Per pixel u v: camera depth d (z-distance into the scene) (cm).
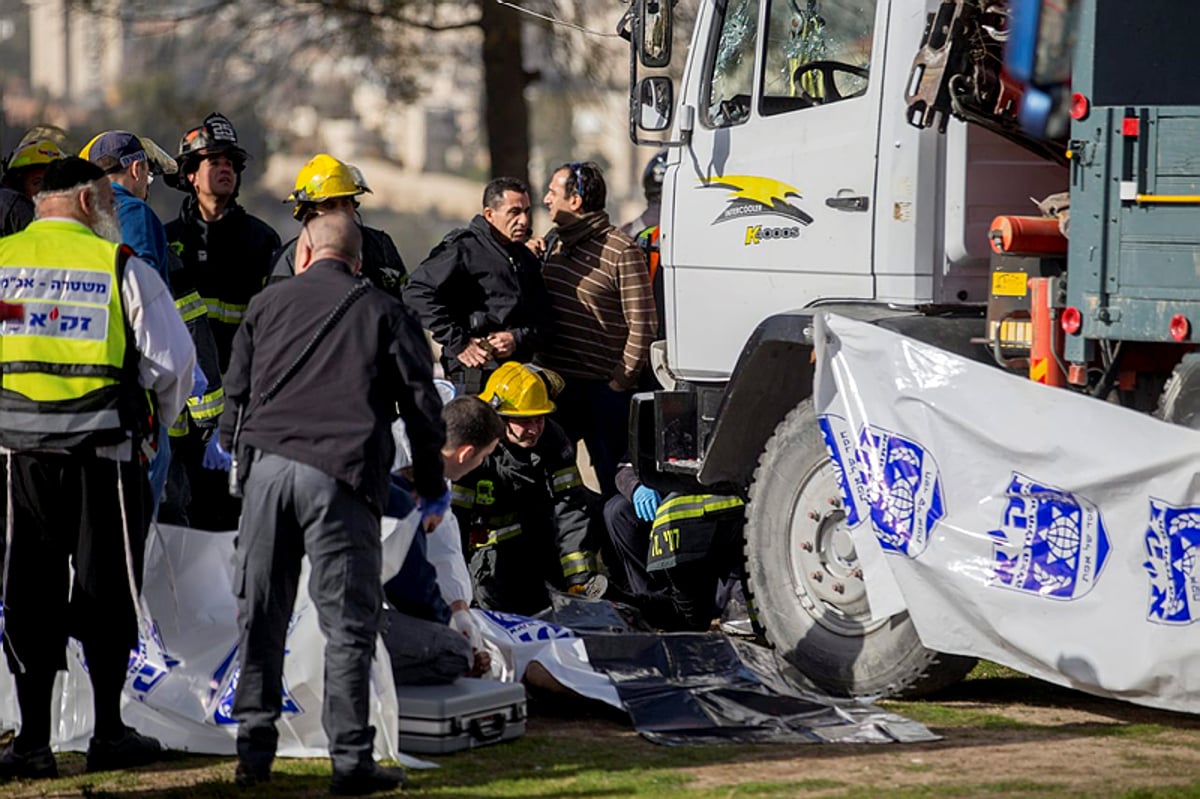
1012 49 1597
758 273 1959
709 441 1953
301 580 1509
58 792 1395
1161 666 1515
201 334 1997
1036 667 1594
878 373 1683
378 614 1391
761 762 1480
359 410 1370
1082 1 1539
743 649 1858
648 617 2191
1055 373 1597
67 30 4925
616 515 2198
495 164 4631
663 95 2058
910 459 1658
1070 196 1565
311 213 1912
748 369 1848
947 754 1509
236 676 1534
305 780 1423
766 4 1956
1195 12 1545
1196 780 1388
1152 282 1497
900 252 1791
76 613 1455
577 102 4888
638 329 2258
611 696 1672
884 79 1802
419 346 1387
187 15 4703
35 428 1404
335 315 1380
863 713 1658
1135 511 1530
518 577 2069
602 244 2283
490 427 1594
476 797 1363
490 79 4609
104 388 1418
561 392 2231
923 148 1775
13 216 1800
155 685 1548
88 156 1802
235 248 2086
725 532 2100
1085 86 1530
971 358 1722
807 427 1816
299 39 4725
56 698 1572
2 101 10269
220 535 1595
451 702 1514
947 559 1630
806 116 1900
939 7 1734
